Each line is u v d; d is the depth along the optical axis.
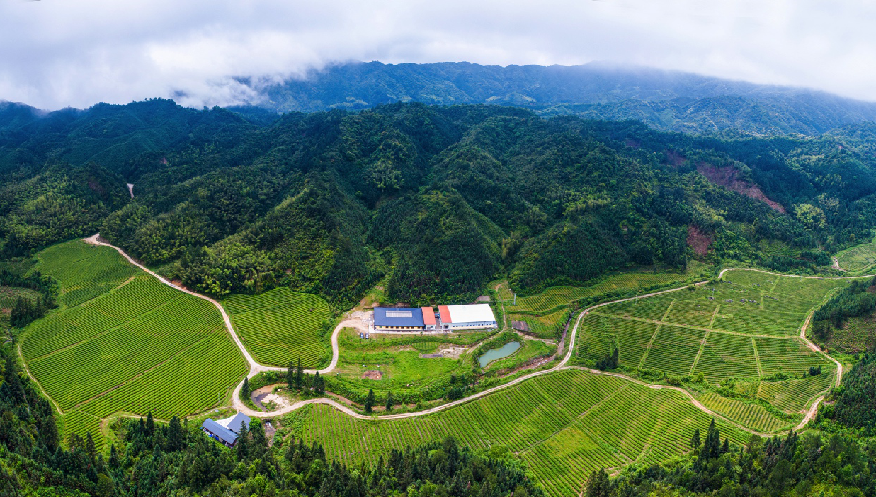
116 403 155.88
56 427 130.00
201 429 143.00
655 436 147.12
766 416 153.00
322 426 148.62
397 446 142.25
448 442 132.00
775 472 113.38
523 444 145.12
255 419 148.75
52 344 181.00
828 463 114.19
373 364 181.38
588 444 145.50
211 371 172.00
